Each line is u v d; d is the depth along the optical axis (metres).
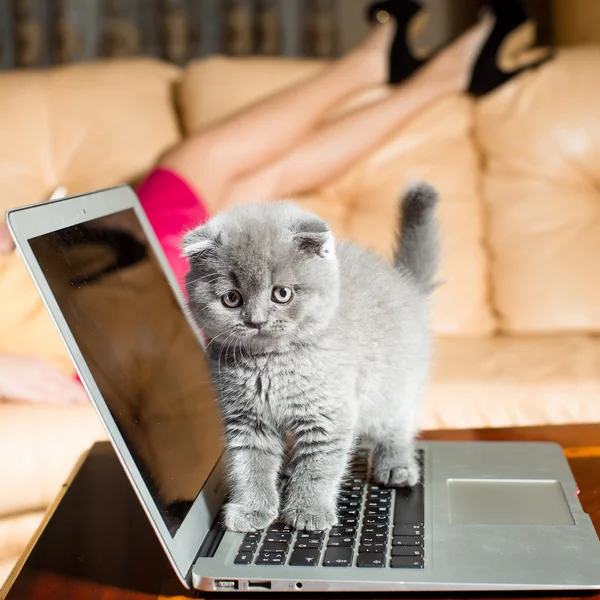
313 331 1.05
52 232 0.92
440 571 0.85
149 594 0.88
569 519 0.97
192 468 1.04
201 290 1.06
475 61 2.41
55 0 3.77
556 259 2.24
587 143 2.31
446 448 1.22
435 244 1.35
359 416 1.16
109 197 1.13
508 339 2.15
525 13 2.42
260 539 0.95
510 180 2.35
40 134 2.37
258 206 1.13
